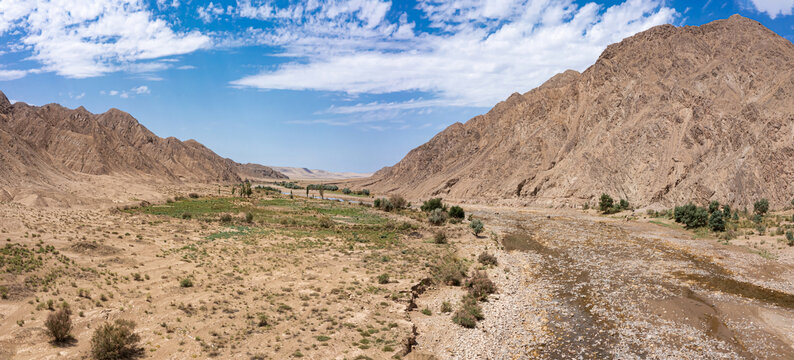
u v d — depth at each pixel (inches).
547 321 1213.7
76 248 1550.2
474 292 1448.1
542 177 5575.8
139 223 2383.1
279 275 1498.5
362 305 1228.5
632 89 5447.8
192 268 1510.8
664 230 2979.8
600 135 5324.8
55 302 1057.5
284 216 3314.5
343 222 3129.9
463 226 3090.6
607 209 4170.8
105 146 6122.1
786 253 1993.1
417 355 965.8
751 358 978.1
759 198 3348.9
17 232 1724.9
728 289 1525.6
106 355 816.9
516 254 2226.9
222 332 991.0
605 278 1702.8
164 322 1018.1
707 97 4630.9
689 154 4244.6
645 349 1029.8
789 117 3540.8
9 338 857.5
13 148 3462.1
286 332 1010.1
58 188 3280.0
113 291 1193.4
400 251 2060.8
